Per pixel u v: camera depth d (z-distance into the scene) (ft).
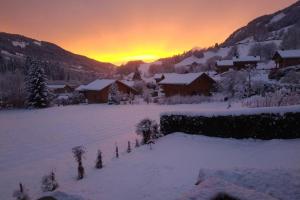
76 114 128.88
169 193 28.50
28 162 54.13
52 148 64.44
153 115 108.68
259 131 45.83
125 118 105.91
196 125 52.75
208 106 117.39
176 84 165.78
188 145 47.37
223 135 49.29
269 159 34.55
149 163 40.22
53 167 49.26
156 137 56.49
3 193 38.81
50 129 90.22
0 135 83.51
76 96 205.46
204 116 51.47
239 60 257.14
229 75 150.51
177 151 44.57
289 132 43.60
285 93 80.84
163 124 57.47
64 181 40.27
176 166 37.06
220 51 514.68
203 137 50.70
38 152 61.46
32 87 175.63
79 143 67.92
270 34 530.68
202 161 37.86
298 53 197.67
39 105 175.63
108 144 64.18
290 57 193.57
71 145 66.28
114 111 132.16
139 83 241.55
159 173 35.24
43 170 48.03
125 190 31.35
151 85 265.95
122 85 211.41
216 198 14.25
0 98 179.42
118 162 44.83
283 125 43.98
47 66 483.92
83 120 106.83
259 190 19.65
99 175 39.40
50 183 36.70
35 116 129.29
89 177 39.45
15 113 148.97
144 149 49.62
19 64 428.56
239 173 22.26
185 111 54.70
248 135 46.85
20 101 181.37
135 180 34.14
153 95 216.54
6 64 409.49
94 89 195.62
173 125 56.29
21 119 120.06
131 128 83.82
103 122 98.94
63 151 60.95
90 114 125.49
